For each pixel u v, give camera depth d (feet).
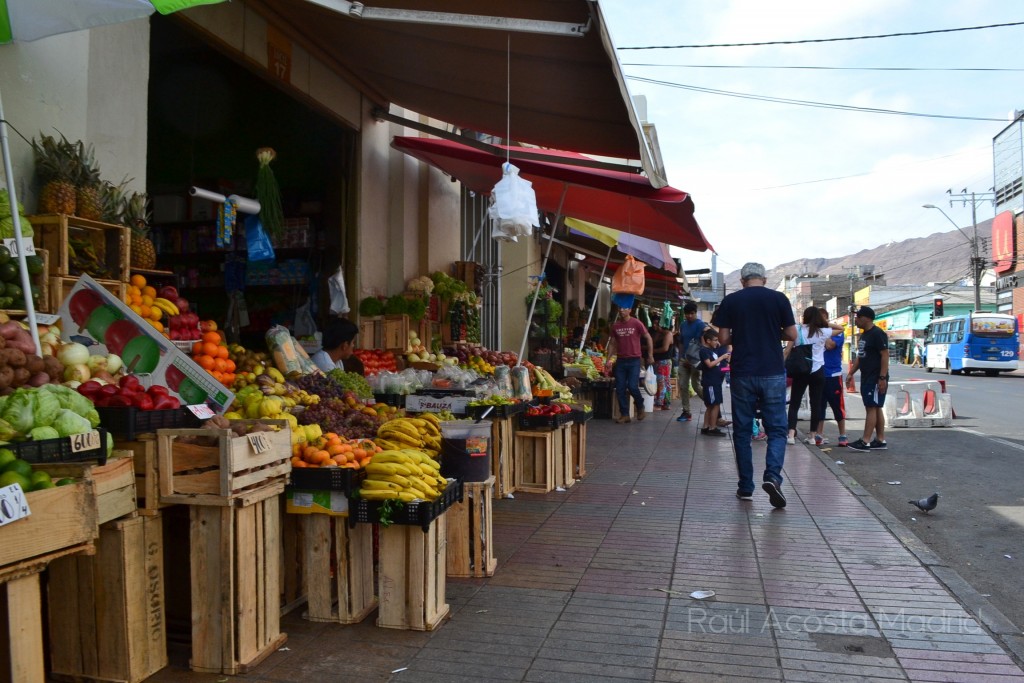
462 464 15.89
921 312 213.87
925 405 47.96
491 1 16.67
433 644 12.41
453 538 15.92
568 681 11.09
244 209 22.25
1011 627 13.20
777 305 22.93
